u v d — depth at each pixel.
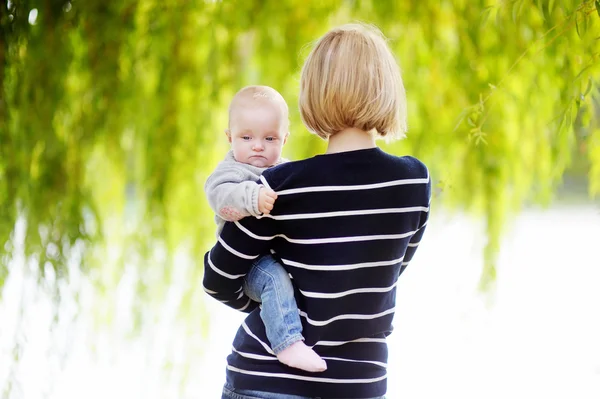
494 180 7.45
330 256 2.94
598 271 17.36
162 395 7.90
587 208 28.67
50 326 7.61
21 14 7.41
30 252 7.60
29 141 7.51
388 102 3.05
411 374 9.68
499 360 10.45
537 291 15.46
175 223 7.81
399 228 3.05
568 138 7.34
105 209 8.09
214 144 7.80
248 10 7.39
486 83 7.22
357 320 3.04
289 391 3.00
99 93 7.39
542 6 5.59
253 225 2.94
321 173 2.93
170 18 7.47
